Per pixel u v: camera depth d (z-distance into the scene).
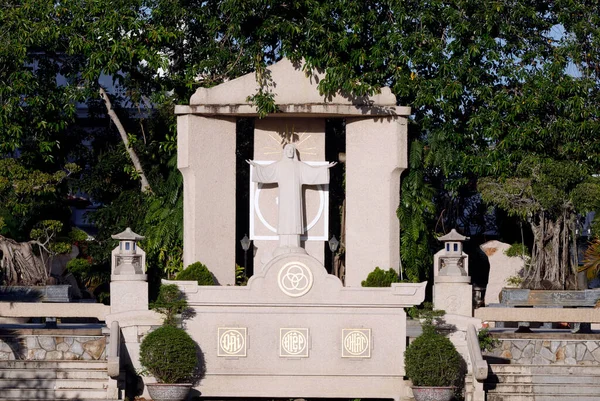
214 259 31.36
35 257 33.94
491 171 33.62
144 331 26.14
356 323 26.28
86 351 26.52
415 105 32.97
